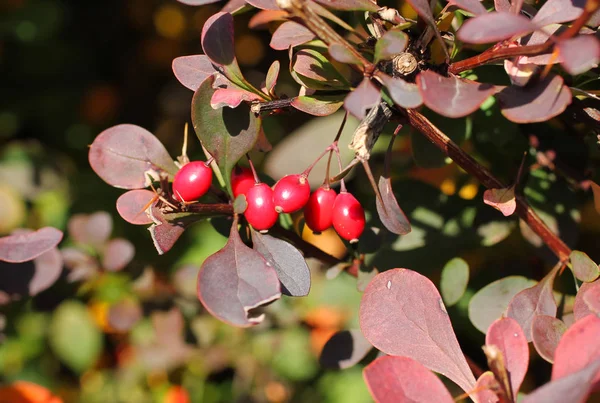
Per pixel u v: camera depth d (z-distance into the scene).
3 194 0.52
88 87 0.61
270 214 0.30
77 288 0.38
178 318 0.40
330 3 0.28
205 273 0.28
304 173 0.30
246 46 0.52
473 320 0.31
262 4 0.30
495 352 0.27
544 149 0.33
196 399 0.44
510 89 0.28
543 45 0.27
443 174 0.36
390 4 0.33
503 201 0.30
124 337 0.48
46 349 0.50
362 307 0.29
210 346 0.43
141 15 0.59
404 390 0.27
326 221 0.30
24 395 0.36
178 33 0.59
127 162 0.31
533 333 0.28
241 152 0.30
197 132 0.30
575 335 0.27
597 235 0.36
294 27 0.30
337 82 0.30
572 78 0.30
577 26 0.26
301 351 0.44
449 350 0.28
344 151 0.38
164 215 0.30
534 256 0.35
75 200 0.54
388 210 0.29
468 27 0.26
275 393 0.45
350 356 0.32
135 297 0.41
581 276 0.30
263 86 0.31
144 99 0.61
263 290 0.28
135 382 0.46
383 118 0.29
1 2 0.58
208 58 0.30
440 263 0.34
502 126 0.33
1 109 0.59
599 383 0.26
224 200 0.31
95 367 0.49
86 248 0.38
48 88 0.61
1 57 0.59
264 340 0.43
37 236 0.32
